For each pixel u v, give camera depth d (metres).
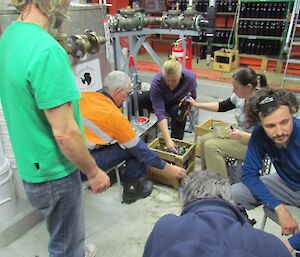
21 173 1.20
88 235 1.96
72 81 1.04
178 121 2.83
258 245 0.65
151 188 2.36
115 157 2.03
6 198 1.89
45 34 0.99
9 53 1.00
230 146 2.17
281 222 1.44
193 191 0.85
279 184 1.61
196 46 6.43
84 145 1.11
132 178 2.20
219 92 4.61
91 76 2.16
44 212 1.27
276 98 1.33
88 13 2.04
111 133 1.89
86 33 1.97
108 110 1.86
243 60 5.83
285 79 4.56
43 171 1.14
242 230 0.69
